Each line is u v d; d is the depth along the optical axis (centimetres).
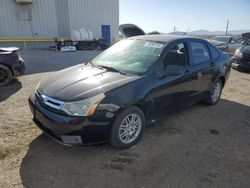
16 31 1862
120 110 329
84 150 352
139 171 310
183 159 339
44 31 1994
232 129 442
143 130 379
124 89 339
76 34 2016
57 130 317
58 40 1894
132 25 1878
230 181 298
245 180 302
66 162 323
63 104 316
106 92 324
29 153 340
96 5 2259
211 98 550
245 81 834
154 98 378
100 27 2338
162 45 420
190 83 454
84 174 301
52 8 1991
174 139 394
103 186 281
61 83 358
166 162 331
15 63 702
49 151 347
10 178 288
